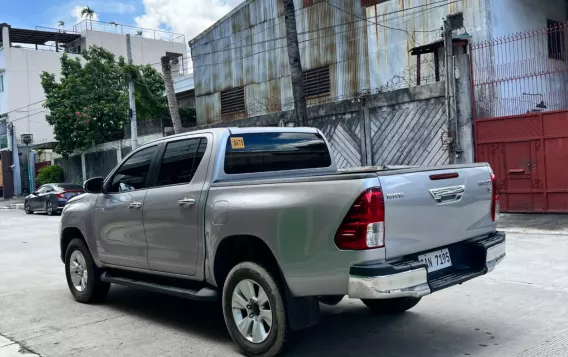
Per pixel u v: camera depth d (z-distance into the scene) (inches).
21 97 1612.9
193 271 197.3
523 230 414.9
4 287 308.5
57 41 1803.6
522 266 298.2
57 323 231.1
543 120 474.6
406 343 186.7
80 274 267.1
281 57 877.8
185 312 242.2
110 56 1232.8
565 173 465.1
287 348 168.7
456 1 618.8
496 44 543.2
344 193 150.9
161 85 1241.4
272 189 169.2
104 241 243.1
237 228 176.6
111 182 243.4
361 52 762.8
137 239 222.1
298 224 160.1
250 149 204.2
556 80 583.5
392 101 557.3
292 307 166.4
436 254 172.1
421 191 162.6
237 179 196.9
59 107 1173.1
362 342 189.3
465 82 507.5
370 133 577.6
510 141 492.1
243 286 179.3
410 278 151.4
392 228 152.8
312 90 827.4
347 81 780.6
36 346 200.4
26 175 1486.2
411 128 543.8
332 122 613.9
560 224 426.9
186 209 196.2
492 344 181.9
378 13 705.0
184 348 191.9
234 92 962.1
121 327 221.6
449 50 506.0
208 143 199.3
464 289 257.1
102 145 1152.2
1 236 593.9
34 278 335.6
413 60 668.7
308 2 826.8
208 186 190.7
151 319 232.1
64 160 1294.3
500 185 501.7
